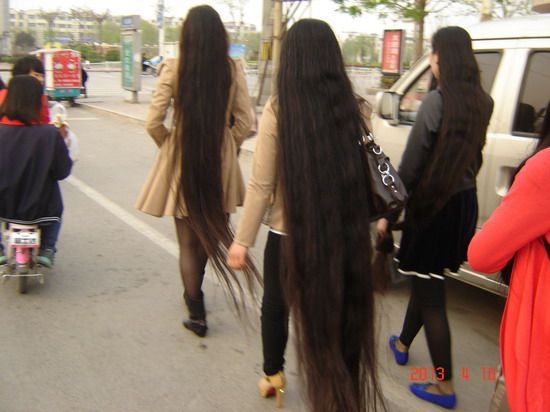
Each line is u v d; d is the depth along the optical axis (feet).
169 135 11.02
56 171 13.38
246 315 12.35
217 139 10.58
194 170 10.55
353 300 7.40
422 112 9.11
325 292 7.18
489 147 12.10
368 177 7.45
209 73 10.32
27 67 16.81
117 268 15.71
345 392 7.39
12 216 13.14
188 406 9.79
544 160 5.32
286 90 7.25
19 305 13.30
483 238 5.77
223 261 10.96
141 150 34.35
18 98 12.94
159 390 10.22
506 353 5.93
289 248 7.33
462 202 9.29
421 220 9.21
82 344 11.68
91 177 26.68
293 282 7.38
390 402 10.09
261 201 7.77
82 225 19.38
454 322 13.39
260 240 18.72
